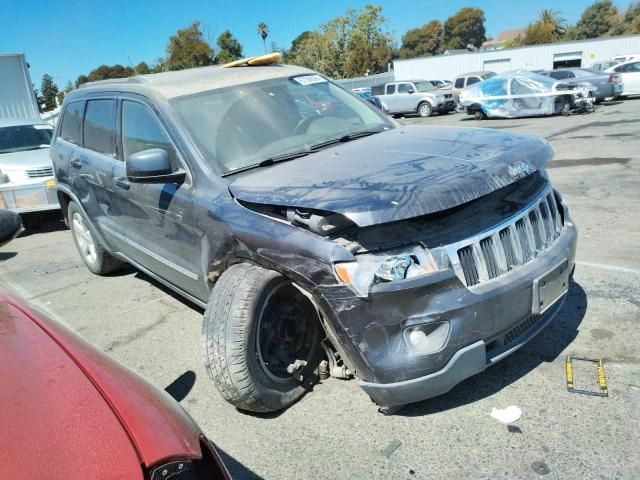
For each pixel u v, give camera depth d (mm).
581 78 20547
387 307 2393
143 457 1377
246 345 2717
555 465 2400
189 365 3730
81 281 5781
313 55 58375
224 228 2988
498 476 2379
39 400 1508
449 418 2797
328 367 3158
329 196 2527
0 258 7164
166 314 4652
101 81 5059
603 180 7570
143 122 3898
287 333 2922
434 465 2490
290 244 2617
